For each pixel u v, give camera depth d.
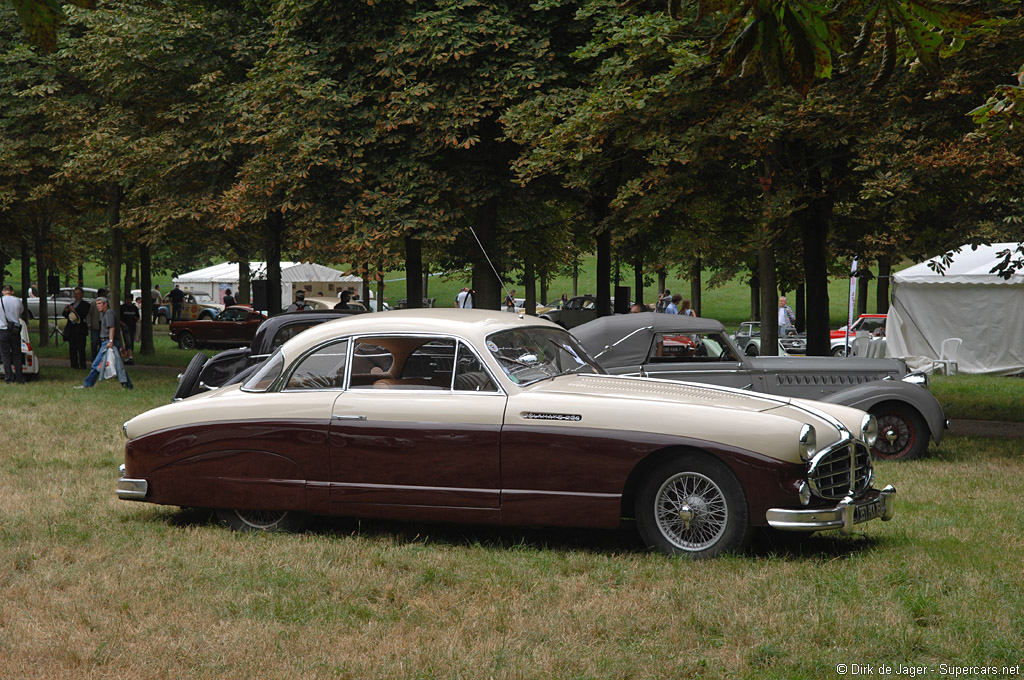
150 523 7.52
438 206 17.97
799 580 5.71
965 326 24.31
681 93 13.55
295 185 17.39
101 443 12.02
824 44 2.58
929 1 2.53
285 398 7.05
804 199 14.58
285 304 47.41
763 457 6.07
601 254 19.81
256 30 20.77
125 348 25.89
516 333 7.12
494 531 7.23
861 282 39.81
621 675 4.25
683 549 6.27
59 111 21.44
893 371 11.37
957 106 12.45
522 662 4.39
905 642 4.59
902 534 6.98
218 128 19.36
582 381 7.06
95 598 5.50
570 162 14.61
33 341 37.12
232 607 5.32
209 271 55.28
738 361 11.08
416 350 6.89
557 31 17.28
